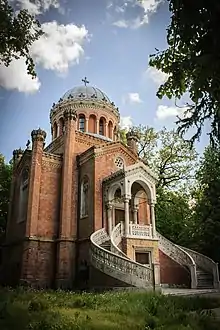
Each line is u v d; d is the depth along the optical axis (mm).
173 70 8570
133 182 24578
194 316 7676
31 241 24078
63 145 28656
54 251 24922
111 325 6750
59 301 11188
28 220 24734
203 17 6895
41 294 14297
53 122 36062
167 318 7512
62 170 27328
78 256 24500
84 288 21625
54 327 6355
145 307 8930
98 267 20188
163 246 24828
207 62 6922
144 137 38969
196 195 36031
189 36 7395
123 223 23594
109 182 25484
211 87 7320
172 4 7363
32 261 23656
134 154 29453
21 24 12523
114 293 14719
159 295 11859
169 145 37562
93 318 7551
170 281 23328
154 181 25375
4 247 29891
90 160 26750
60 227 25047
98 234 23484
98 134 34188
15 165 33344
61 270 23500
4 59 13000
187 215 37000
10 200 31953
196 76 7730
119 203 26516
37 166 26438
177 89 9008
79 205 26547
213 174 26828
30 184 25906
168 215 37031
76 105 34875
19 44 12594
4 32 12211
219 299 11594
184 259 23156
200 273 23109
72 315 8016
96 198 25172
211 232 26297
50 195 26422
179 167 37031
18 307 8586
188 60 7852
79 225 25859
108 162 27234
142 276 18188
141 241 23156
